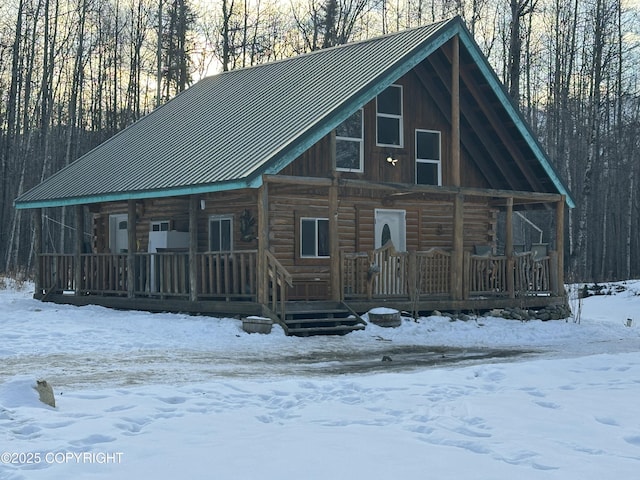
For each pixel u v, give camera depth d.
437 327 22.19
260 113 24.70
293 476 7.66
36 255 29.06
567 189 27.03
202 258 22.72
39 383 10.57
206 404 10.84
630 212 51.88
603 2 49.28
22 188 46.72
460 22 24.52
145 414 10.16
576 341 21.50
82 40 51.31
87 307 25.73
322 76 25.14
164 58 56.56
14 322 21.50
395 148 25.53
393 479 7.61
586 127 54.31
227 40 51.19
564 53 56.28
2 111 54.16
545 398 11.58
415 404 11.09
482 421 10.07
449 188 24.16
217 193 25.16
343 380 12.86
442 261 24.19
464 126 26.81
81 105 54.56
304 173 23.22
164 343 18.34
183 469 7.85
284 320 20.59
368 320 21.88
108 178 26.41
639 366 14.37
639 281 36.16
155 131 29.12
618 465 8.14
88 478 7.60
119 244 29.44
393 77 22.91
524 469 7.98
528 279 26.05
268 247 22.55
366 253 22.89
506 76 55.19
